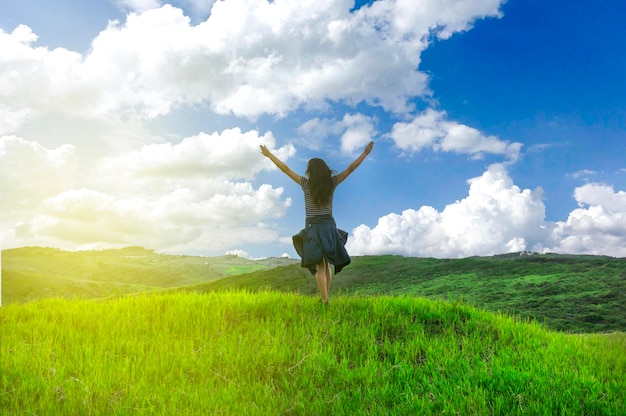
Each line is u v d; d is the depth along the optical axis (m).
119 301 10.07
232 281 59.31
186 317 8.67
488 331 8.69
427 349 7.53
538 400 5.55
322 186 8.20
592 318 27.47
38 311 9.34
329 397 5.70
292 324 8.48
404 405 5.43
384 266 53.97
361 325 8.43
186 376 6.16
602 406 5.52
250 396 5.57
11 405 5.16
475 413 5.18
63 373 6.02
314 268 8.91
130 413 5.00
